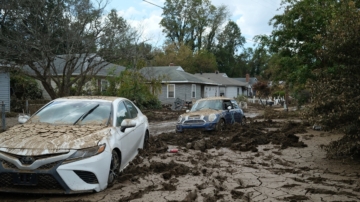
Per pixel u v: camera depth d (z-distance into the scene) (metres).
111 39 16.30
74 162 5.23
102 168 5.56
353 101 6.84
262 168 7.43
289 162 8.05
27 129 5.94
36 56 15.59
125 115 7.48
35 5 14.62
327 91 7.24
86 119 6.49
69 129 5.94
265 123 17.41
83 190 5.31
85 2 15.58
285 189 5.87
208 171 7.14
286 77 15.97
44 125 6.23
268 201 5.26
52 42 15.98
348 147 7.07
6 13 14.65
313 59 14.45
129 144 7.09
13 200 5.23
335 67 7.82
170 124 18.73
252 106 42.03
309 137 12.16
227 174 6.91
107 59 16.69
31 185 5.11
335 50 7.49
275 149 9.82
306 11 14.37
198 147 9.81
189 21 72.62
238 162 8.07
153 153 8.94
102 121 6.47
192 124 13.14
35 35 14.34
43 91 29.95
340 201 5.24
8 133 5.80
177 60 62.97
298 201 5.27
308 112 7.50
